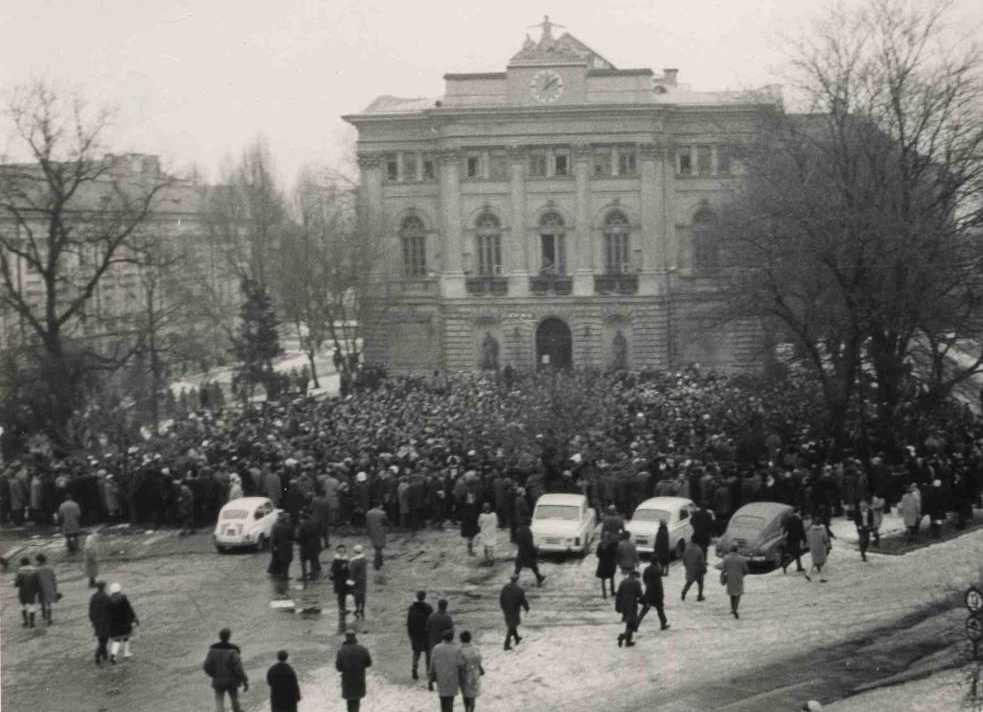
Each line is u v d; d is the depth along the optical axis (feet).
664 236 377.91
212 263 381.40
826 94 212.64
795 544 141.59
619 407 230.48
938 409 203.10
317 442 205.67
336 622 130.00
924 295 194.18
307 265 340.39
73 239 247.91
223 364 387.14
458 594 140.05
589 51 421.59
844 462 171.01
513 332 379.14
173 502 182.29
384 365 362.94
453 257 381.19
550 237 382.01
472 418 224.33
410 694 106.22
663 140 375.86
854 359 193.16
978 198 207.21
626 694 99.50
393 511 176.04
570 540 154.30
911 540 152.87
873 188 200.75
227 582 148.36
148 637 126.41
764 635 115.34
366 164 388.37
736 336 323.98
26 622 131.75
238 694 107.96
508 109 374.63
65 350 224.12
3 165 228.43
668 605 131.75
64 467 194.59
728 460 185.88
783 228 202.69
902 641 107.04
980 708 84.48
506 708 100.32
